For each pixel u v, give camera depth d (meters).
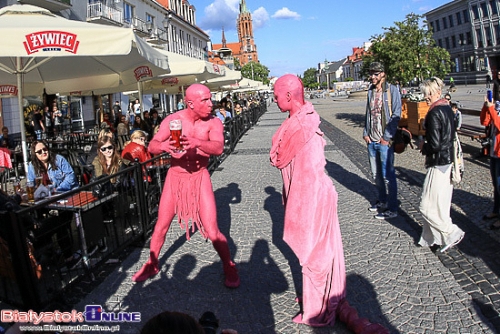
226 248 3.58
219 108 15.35
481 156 8.04
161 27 36.81
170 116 3.49
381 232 4.69
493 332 2.71
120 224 4.45
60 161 4.97
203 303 3.35
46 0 18.23
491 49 60.47
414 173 7.55
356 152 10.49
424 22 12.77
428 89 3.83
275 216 5.61
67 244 3.88
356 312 2.83
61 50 4.23
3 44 4.09
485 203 5.39
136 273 3.91
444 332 2.75
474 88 45.41
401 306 3.11
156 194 5.63
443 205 3.85
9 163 7.45
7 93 7.62
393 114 5.00
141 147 5.99
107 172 5.16
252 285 3.62
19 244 2.96
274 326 2.95
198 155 3.51
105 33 4.46
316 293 2.86
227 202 6.52
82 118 22.78
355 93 48.72
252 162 10.26
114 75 8.02
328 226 2.78
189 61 8.62
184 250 4.54
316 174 2.71
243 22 136.88
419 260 3.89
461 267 3.68
